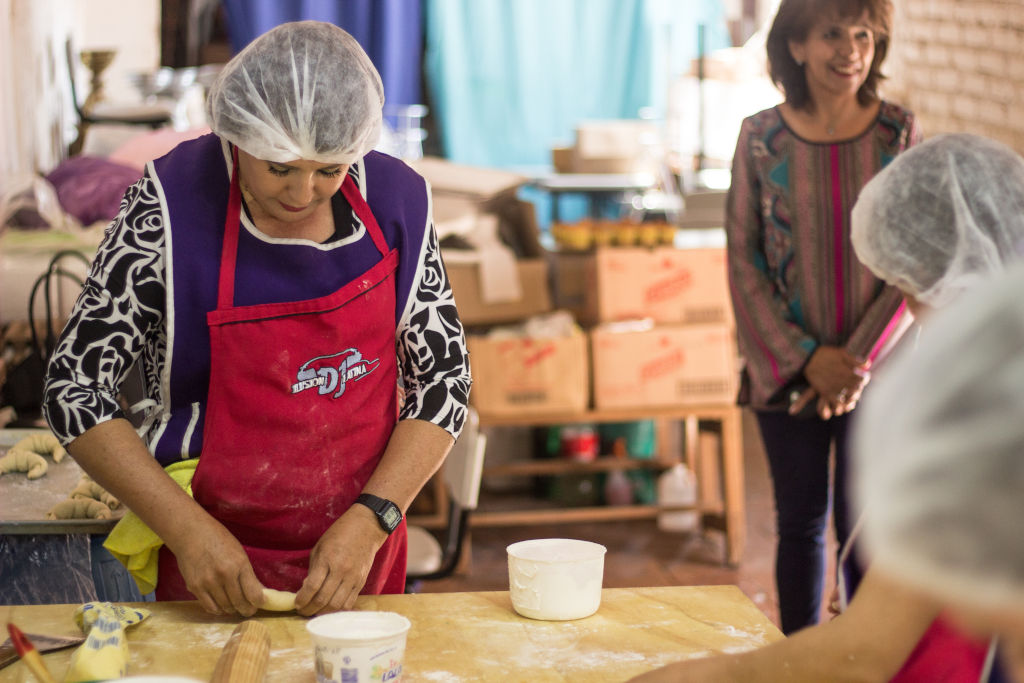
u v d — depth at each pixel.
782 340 2.63
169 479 1.64
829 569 4.10
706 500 4.69
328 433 1.72
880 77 2.63
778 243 2.68
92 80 5.88
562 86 8.17
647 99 8.23
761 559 4.43
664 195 6.97
